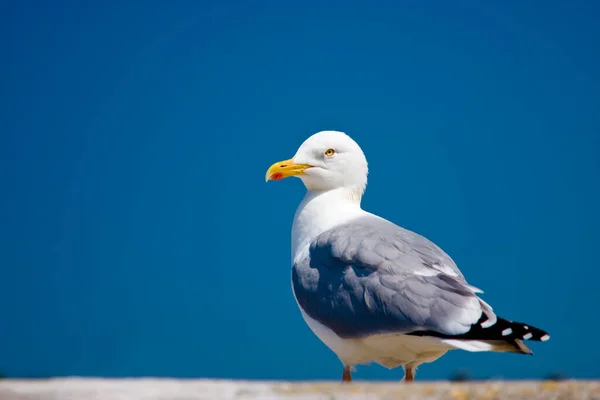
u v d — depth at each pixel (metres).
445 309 9.05
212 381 7.77
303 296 10.50
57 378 8.14
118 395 6.75
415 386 7.11
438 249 10.46
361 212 12.00
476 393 6.79
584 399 6.61
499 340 8.84
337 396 6.59
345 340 10.01
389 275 9.61
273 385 7.29
